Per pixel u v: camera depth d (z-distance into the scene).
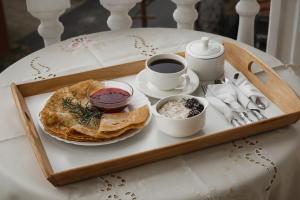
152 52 1.51
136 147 1.13
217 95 1.28
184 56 1.45
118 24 1.80
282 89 1.26
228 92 1.27
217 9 2.53
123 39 1.59
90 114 1.20
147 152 1.07
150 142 1.15
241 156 1.12
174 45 1.55
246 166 1.09
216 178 1.07
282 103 1.25
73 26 3.38
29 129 1.14
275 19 1.90
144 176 1.07
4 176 1.10
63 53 1.53
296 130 1.19
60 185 1.05
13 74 1.43
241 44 1.56
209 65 1.33
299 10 1.85
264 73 1.39
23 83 1.33
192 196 1.03
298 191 1.20
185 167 1.09
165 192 1.04
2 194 1.10
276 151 1.13
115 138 1.14
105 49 1.54
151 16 3.16
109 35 1.62
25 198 1.07
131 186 1.05
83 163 1.10
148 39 1.59
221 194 1.04
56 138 1.15
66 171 1.03
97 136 1.13
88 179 1.07
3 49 3.10
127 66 1.39
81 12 3.59
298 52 1.95
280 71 1.41
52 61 1.49
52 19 1.77
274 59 1.47
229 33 2.62
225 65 1.43
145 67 1.38
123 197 1.03
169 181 1.06
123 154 1.12
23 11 3.67
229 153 1.13
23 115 1.18
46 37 1.81
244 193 1.06
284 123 1.18
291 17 1.89
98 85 1.30
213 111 1.24
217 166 1.09
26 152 1.15
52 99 1.25
